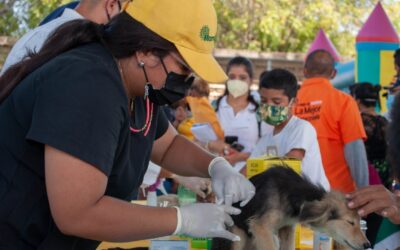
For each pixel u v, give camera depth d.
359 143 4.23
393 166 2.52
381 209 2.23
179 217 1.63
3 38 9.20
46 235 1.62
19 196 1.59
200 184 2.95
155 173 3.35
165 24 1.60
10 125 1.59
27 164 1.58
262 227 2.25
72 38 1.68
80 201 1.46
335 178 4.30
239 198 1.98
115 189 1.73
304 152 3.43
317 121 4.33
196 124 4.93
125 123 1.63
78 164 1.45
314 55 4.59
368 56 7.34
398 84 6.02
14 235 1.60
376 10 7.52
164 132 2.22
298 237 2.65
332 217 2.27
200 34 1.62
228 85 4.86
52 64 1.58
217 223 1.70
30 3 12.05
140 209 1.58
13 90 1.65
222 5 14.30
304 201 2.27
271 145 3.58
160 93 1.69
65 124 1.46
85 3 2.98
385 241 2.90
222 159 2.14
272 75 3.50
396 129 2.48
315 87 4.40
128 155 1.71
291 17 14.51
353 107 4.31
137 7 1.64
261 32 14.45
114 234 1.53
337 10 15.48
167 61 1.64
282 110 3.47
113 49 1.65
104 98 1.52
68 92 1.49
